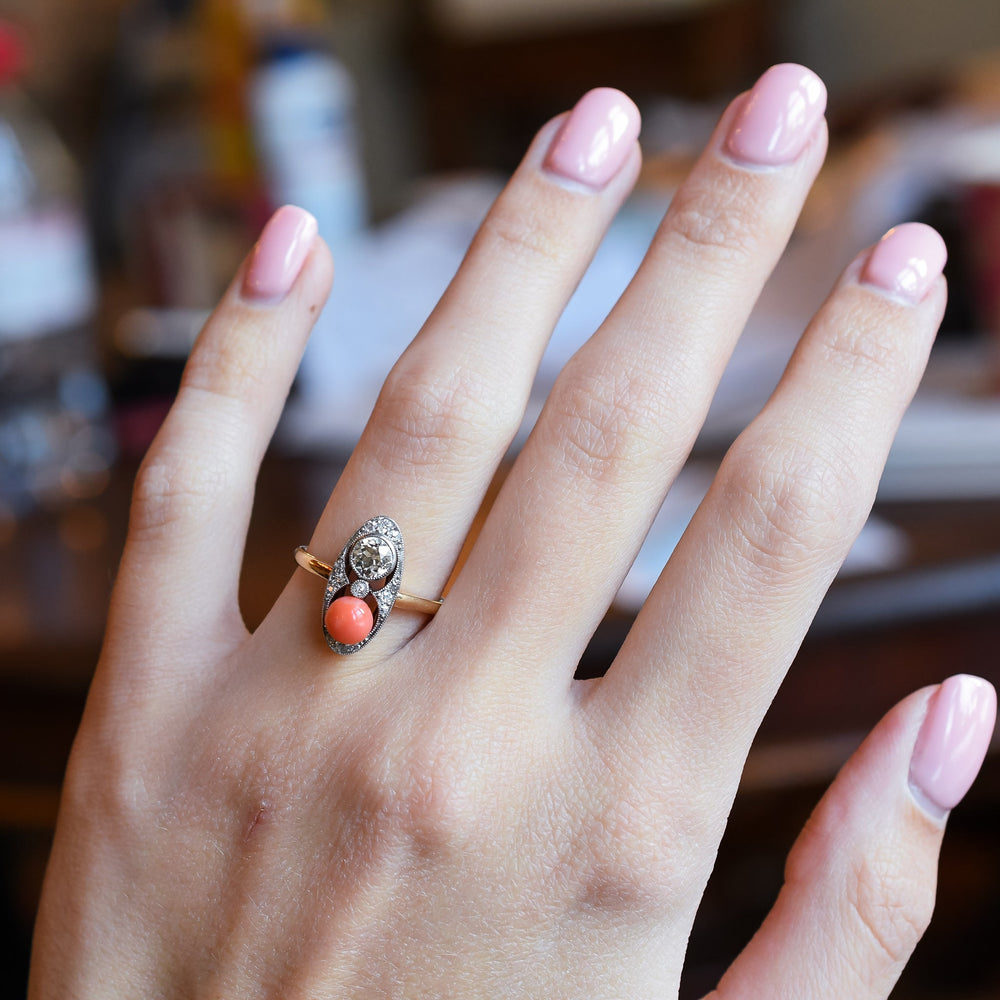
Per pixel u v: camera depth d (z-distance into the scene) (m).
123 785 0.19
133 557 0.20
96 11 0.75
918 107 0.64
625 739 0.18
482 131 1.33
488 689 0.18
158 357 0.38
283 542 0.28
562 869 0.18
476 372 0.19
